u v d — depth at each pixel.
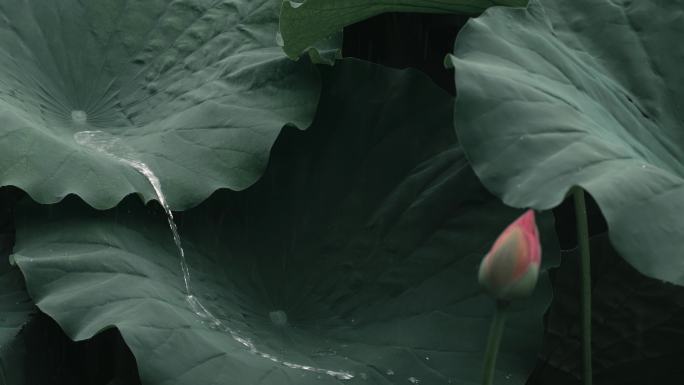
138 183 2.44
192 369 2.24
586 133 2.14
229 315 2.41
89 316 2.28
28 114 2.48
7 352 2.40
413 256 2.47
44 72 2.62
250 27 2.67
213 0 2.72
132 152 2.50
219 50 2.65
